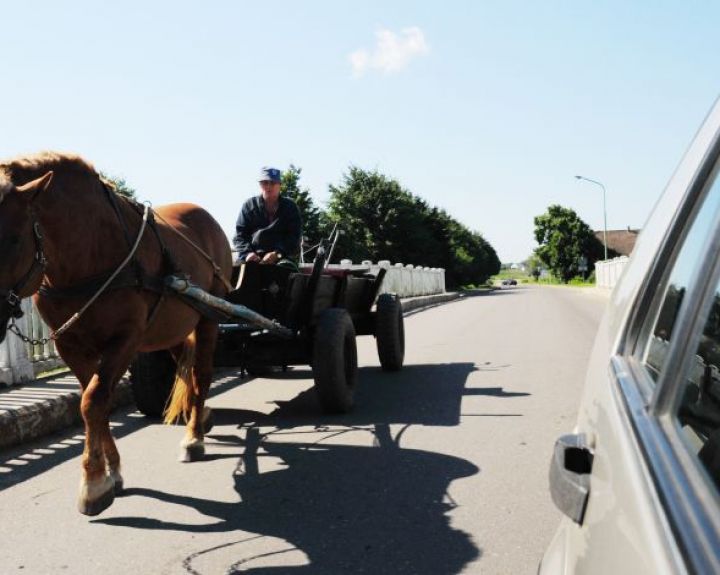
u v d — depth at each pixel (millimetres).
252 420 6613
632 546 1044
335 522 3977
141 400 6598
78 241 4051
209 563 3482
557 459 1557
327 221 49156
